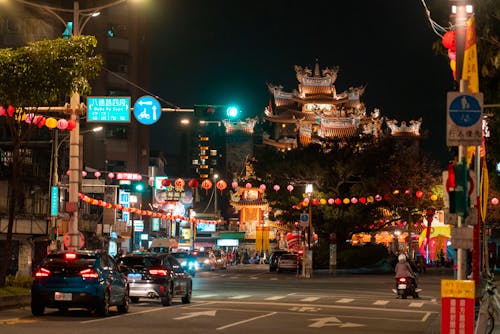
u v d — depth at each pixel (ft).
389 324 66.64
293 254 208.44
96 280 65.05
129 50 294.46
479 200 51.67
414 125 347.15
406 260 105.91
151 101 88.33
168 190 269.03
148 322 62.49
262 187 196.95
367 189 208.33
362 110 339.77
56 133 137.28
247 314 72.64
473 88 43.32
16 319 62.69
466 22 44.39
